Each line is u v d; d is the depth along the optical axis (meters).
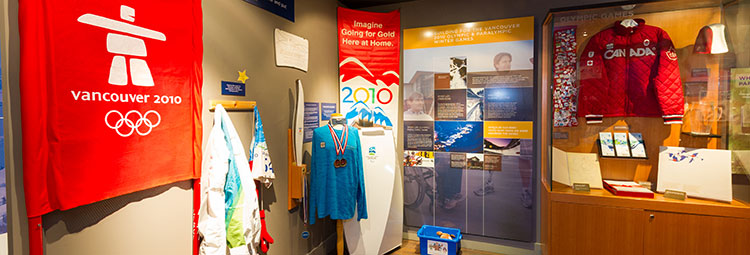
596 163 2.55
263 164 2.22
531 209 3.10
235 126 2.15
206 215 1.85
